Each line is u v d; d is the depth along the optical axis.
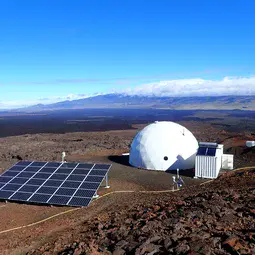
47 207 18.84
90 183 20.19
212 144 27.17
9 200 20.25
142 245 9.30
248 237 9.09
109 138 62.41
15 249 12.48
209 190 19.30
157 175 27.25
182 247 8.70
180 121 131.00
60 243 11.97
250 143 35.66
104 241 10.73
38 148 47.94
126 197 20.56
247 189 16.81
